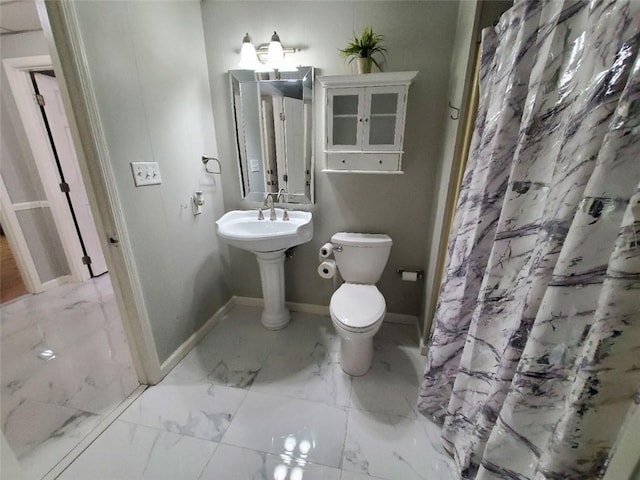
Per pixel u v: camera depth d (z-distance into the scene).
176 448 1.16
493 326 0.93
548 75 0.70
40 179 2.38
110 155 1.18
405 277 1.86
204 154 1.81
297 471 1.08
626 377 0.52
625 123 0.50
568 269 0.60
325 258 1.79
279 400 1.40
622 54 0.51
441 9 1.44
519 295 0.83
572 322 0.62
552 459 0.61
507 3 1.13
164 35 1.43
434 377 1.25
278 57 1.56
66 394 1.42
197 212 1.78
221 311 2.11
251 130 1.84
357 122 1.57
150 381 1.47
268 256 1.82
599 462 0.58
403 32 1.50
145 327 1.41
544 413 0.70
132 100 1.28
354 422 1.28
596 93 0.55
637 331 0.50
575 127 0.61
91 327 1.99
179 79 1.56
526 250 0.81
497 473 0.80
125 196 1.26
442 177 1.50
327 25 1.58
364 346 1.49
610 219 0.54
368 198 1.81
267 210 1.98
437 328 1.25
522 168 0.78
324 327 2.01
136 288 1.34
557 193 0.65
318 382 1.51
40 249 2.46
